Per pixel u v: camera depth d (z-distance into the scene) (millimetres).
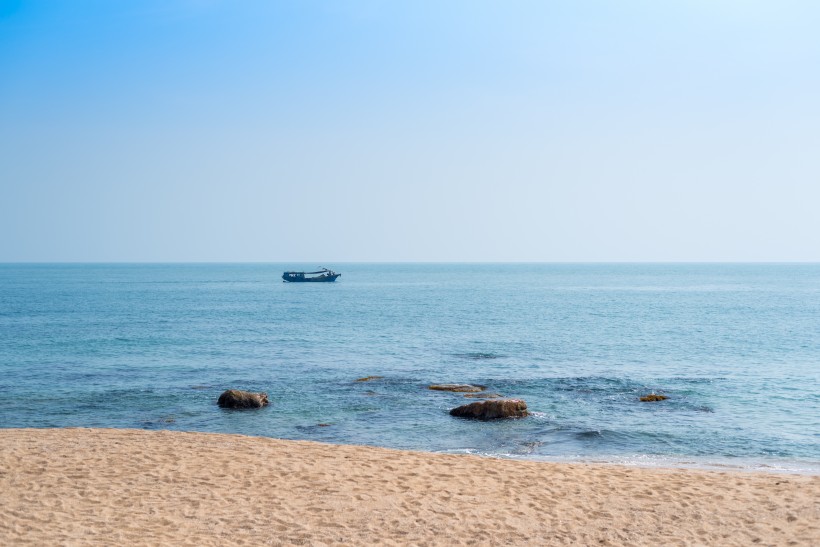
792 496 13414
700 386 32250
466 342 51656
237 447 16781
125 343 50812
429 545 10688
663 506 12812
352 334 57406
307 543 10594
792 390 31109
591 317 74688
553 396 29672
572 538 11148
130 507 11945
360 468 15062
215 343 50938
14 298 112688
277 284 186875
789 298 114250
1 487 12789
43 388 32156
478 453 20172
